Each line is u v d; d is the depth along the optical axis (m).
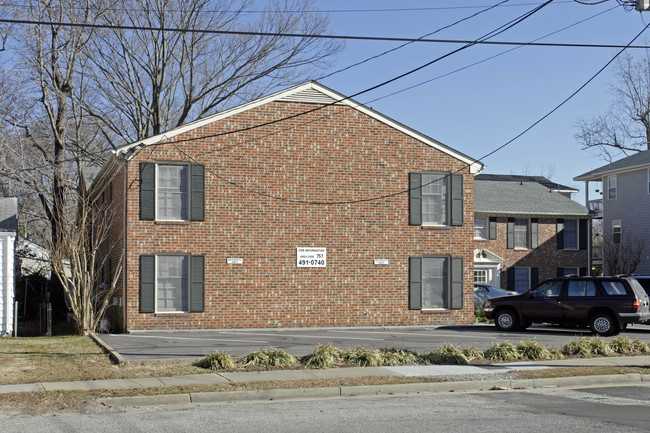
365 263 24.92
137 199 22.78
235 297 23.56
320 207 24.55
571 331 23.70
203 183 23.36
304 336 21.44
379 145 25.25
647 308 21.98
